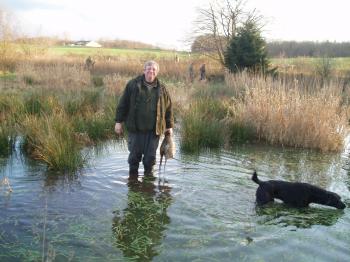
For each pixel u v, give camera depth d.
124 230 5.11
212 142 9.77
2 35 27.11
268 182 6.44
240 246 4.82
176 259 4.47
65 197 6.11
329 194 6.24
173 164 8.11
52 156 7.43
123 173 7.38
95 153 8.71
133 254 4.54
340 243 5.06
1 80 19.38
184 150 9.24
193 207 5.93
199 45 31.61
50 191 6.32
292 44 42.41
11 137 8.66
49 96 11.95
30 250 4.51
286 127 10.44
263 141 10.83
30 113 10.56
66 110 11.32
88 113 11.29
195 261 4.44
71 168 7.37
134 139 7.25
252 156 9.11
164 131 7.41
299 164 8.65
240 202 6.24
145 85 7.10
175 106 13.70
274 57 36.69
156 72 7.10
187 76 22.45
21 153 8.41
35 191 6.29
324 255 4.72
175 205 5.98
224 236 5.07
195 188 6.73
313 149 10.16
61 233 4.95
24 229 5.00
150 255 4.54
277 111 10.73
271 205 6.27
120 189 6.55
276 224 5.54
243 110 11.34
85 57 32.84
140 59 30.45
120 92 15.62
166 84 17.08
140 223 5.34
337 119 10.70
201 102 12.76
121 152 8.87
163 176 7.31
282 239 5.07
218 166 8.09
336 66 27.03
